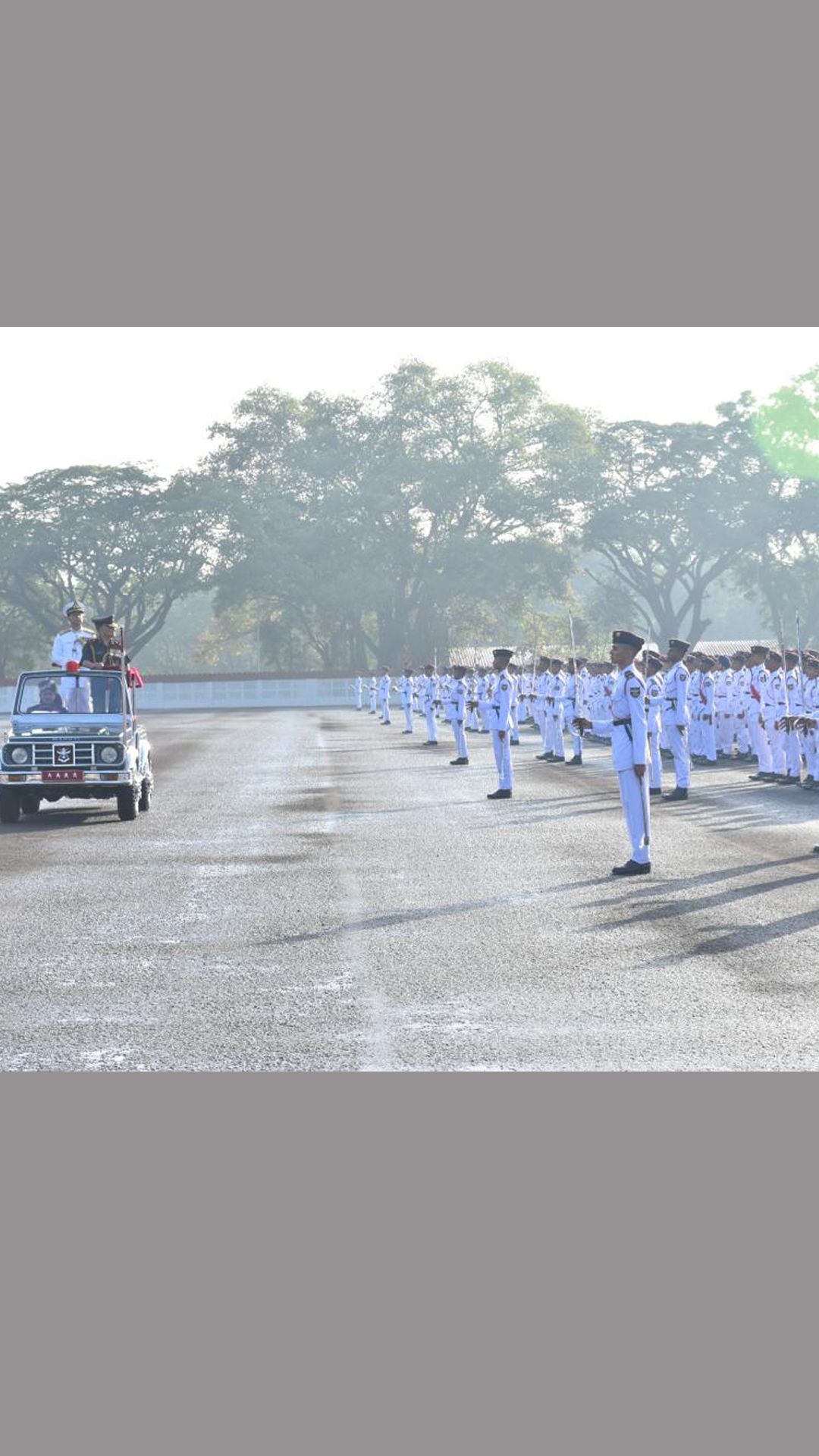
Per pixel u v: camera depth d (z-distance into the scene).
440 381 144.12
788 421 142.75
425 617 144.00
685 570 153.25
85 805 35.09
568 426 143.75
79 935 17.44
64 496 149.62
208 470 154.75
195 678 146.75
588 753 52.41
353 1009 13.50
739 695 49.34
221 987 14.51
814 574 146.50
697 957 15.58
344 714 114.38
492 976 14.80
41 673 31.61
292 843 26.30
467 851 24.62
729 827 27.73
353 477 144.62
